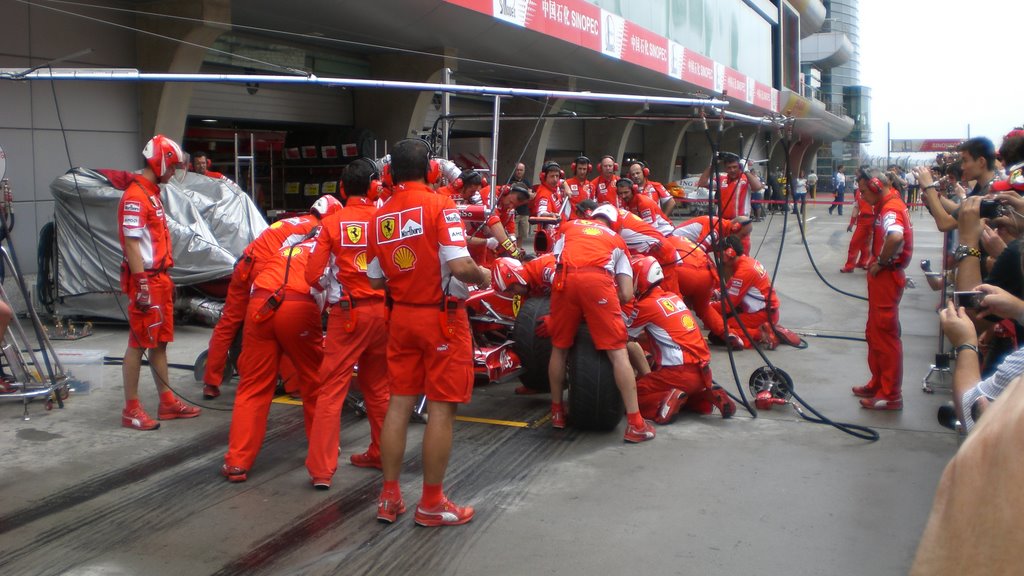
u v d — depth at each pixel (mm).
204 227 9250
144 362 7496
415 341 3941
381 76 16266
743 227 8469
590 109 24703
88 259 9039
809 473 4793
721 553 3760
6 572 3590
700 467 4902
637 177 11086
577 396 5418
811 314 10531
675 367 5742
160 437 5453
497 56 16281
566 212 11164
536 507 4312
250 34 13859
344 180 4559
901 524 4074
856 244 14688
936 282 6754
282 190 16062
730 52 30781
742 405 6262
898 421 5844
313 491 4551
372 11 12789
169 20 11367
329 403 4586
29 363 6965
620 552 3775
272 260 4797
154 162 5426
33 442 5332
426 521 4059
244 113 14203
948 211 5910
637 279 5805
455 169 7953
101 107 11141
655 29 22922
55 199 9148
